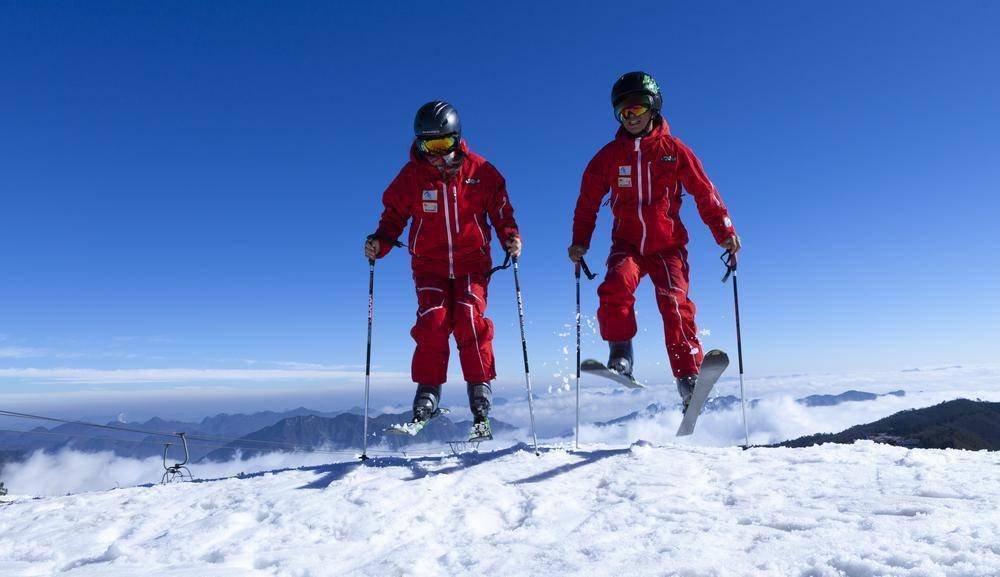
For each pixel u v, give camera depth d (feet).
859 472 10.82
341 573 8.81
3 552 11.18
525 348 15.88
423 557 8.77
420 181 16.01
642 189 15.67
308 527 10.83
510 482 12.42
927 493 9.14
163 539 10.78
